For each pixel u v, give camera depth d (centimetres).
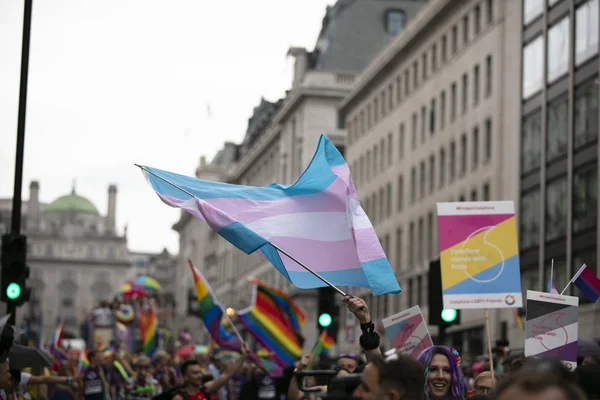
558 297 1041
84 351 2939
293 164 9869
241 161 12481
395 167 7075
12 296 2002
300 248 1038
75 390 2322
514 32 5119
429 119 6438
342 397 605
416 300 6531
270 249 1041
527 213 4875
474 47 5716
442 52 6291
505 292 1172
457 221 1184
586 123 4312
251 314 2217
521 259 4872
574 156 4406
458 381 838
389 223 7150
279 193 1065
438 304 1989
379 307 7150
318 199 1055
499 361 1839
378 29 9750
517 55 5062
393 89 7181
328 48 9625
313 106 9419
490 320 5059
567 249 4422
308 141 9381
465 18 5947
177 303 16775
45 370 1992
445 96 6203
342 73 9450
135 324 5375
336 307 2241
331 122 9406
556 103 4612
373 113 7631
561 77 4566
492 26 5441
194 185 1067
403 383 543
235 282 12500
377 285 981
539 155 4766
